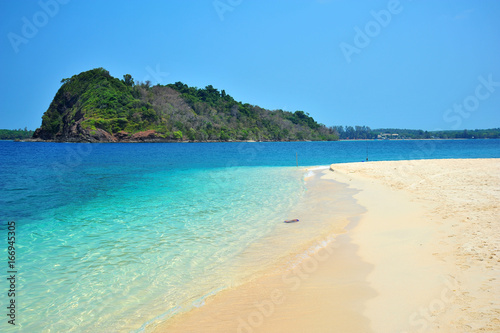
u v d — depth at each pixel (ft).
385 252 24.13
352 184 62.18
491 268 18.47
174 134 449.06
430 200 40.68
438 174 65.46
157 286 20.97
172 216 39.78
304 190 58.34
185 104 525.75
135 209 43.96
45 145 342.23
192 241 29.99
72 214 41.55
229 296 19.21
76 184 69.51
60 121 453.99
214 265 24.25
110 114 416.46
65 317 17.49
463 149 224.94
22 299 19.36
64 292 20.22
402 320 14.55
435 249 23.09
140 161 140.26
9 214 41.98
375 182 61.41
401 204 40.50
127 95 453.99
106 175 86.94
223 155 189.47
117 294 19.97
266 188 61.46
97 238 31.09
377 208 40.11
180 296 19.58
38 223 37.06
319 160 145.59
